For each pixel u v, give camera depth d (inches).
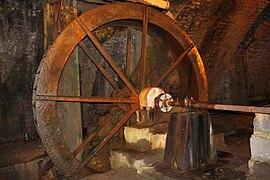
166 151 132.5
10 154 175.8
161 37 195.5
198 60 195.9
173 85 258.2
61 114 160.1
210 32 262.5
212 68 298.4
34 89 131.0
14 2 198.4
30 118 212.5
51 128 134.6
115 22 168.1
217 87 321.7
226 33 278.2
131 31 204.5
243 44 347.9
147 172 126.4
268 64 412.8
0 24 193.5
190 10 221.5
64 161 139.7
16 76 204.1
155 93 151.3
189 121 124.3
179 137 125.8
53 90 135.0
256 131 101.2
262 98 426.3
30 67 210.7
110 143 205.3
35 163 166.6
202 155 129.2
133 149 152.6
